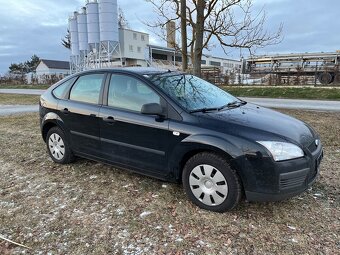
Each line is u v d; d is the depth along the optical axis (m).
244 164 3.21
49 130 5.30
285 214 3.42
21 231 3.23
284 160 3.16
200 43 8.15
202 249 2.84
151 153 3.87
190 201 3.74
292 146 3.22
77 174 4.78
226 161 3.32
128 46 45.09
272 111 4.28
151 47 46.72
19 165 5.30
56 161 5.29
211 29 8.09
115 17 38.09
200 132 3.45
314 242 2.91
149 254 2.79
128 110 4.12
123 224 3.29
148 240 3.00
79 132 4.73
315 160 3.41
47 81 42.69
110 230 3.19
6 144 6.74
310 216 3.37
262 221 3.28
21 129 8.41
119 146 4.20
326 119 8.90
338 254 2.73
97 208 3.66
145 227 3.22
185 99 3.92
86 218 3.44
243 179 3.25
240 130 3.34
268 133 3.29
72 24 42.16
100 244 2.96
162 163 3.81
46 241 3.04
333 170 4.69
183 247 2.88
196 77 4.88
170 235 3.07
